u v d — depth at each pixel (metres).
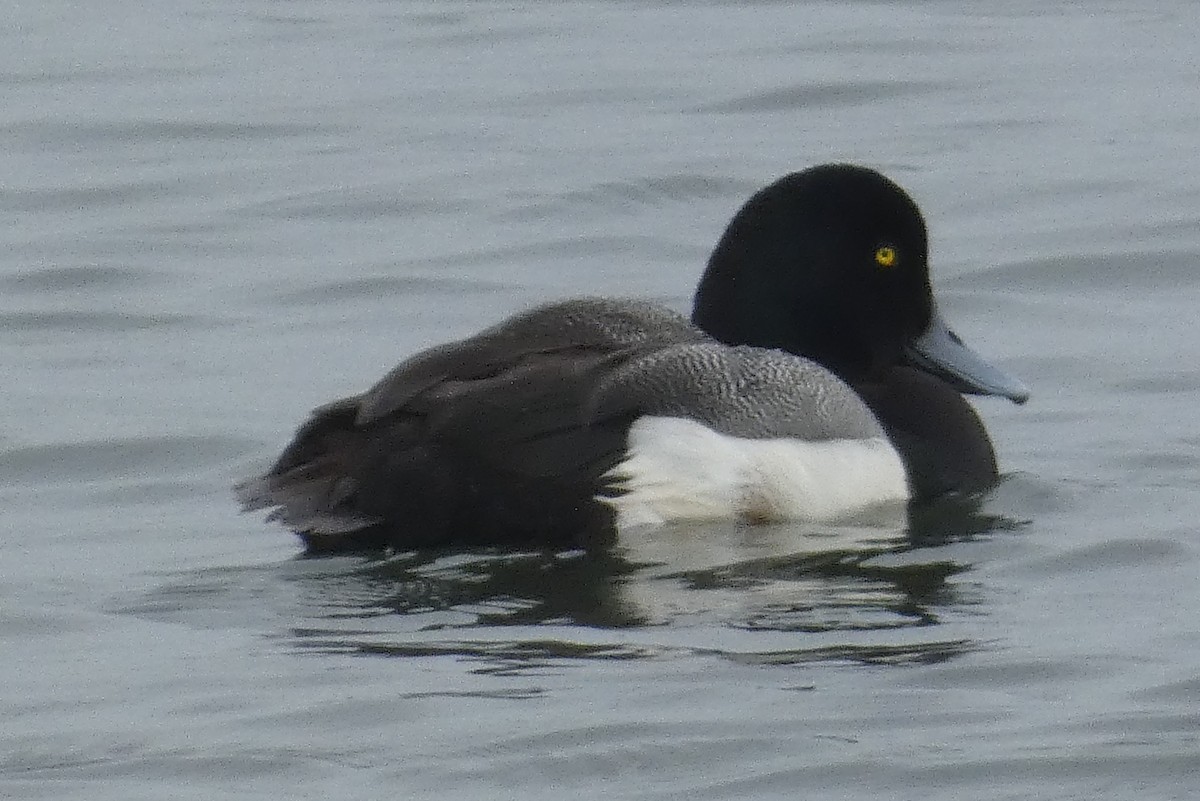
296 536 12.40
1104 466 13.73
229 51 25.36
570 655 10.58
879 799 9.23
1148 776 9.34
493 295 17.84
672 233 19.28
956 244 18.98
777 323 13.36
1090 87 23.27
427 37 25.88
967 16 26.44
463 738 9.73
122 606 11.37
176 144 22.02
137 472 13.90
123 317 17.41
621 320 12.63
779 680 10.27
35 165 21.48
